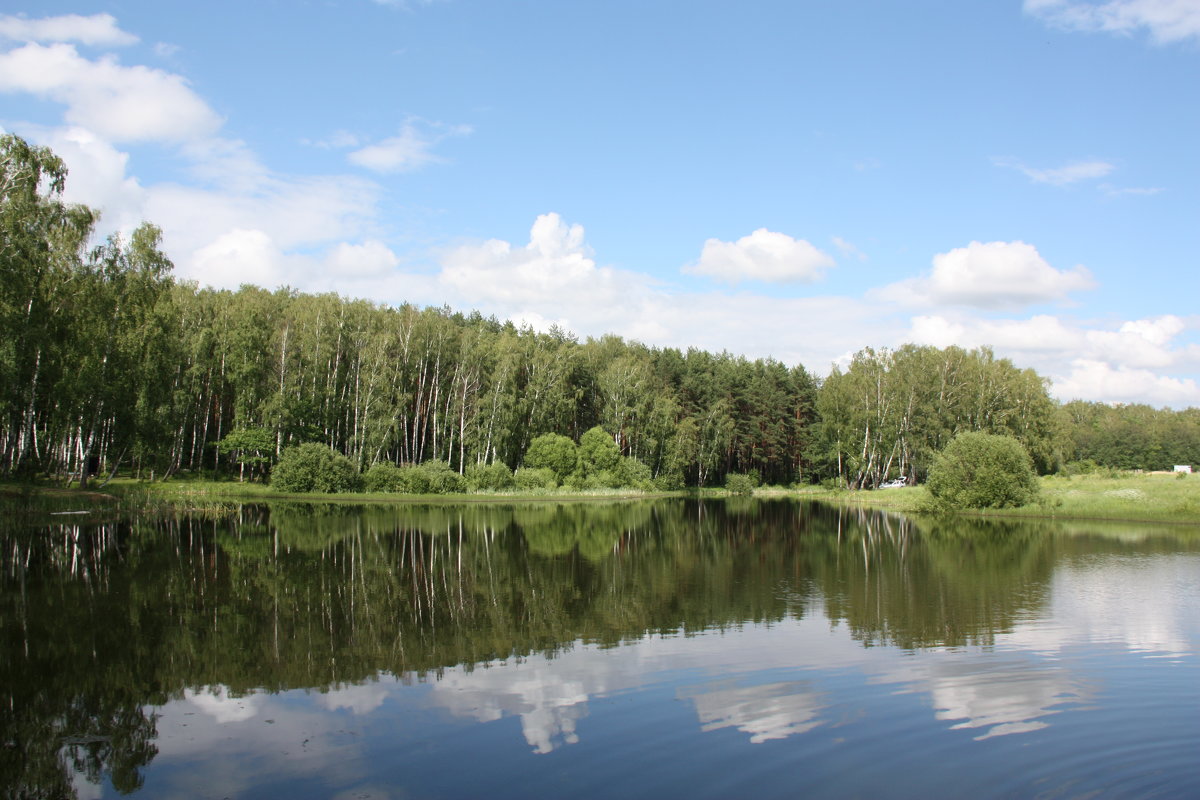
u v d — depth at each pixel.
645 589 23.50
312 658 15.24
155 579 23.91
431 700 12.67
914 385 79.88
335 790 9.32
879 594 22.62
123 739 11.04
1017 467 52.09
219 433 69.94
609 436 85.19
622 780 9.56
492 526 43.66
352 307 75.12
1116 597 21.86
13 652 15.59
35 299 42.94
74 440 53.53
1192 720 11.64
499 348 80.50
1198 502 45.25
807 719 11.73
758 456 106.06
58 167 43.69
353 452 70.62
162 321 52.56
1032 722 11.60
